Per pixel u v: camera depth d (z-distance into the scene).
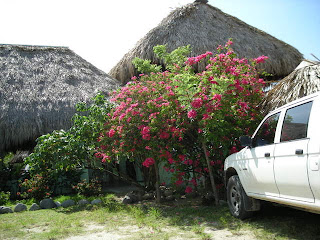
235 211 5.29
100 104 8.77
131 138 7.26
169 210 6.54
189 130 6.98
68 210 7.34
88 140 8.39
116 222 5.66
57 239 4.69
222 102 5.90
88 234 4.91
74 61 14.01
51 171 9.25
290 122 3.88
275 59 13.17
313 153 3.20
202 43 12.63
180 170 7.15
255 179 4.50
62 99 11.19
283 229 4.38
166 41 12.73
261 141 4.53
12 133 9.97
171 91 6.50
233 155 5.42
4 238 4.95
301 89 6.46
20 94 11.03
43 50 14.18
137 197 8.46
